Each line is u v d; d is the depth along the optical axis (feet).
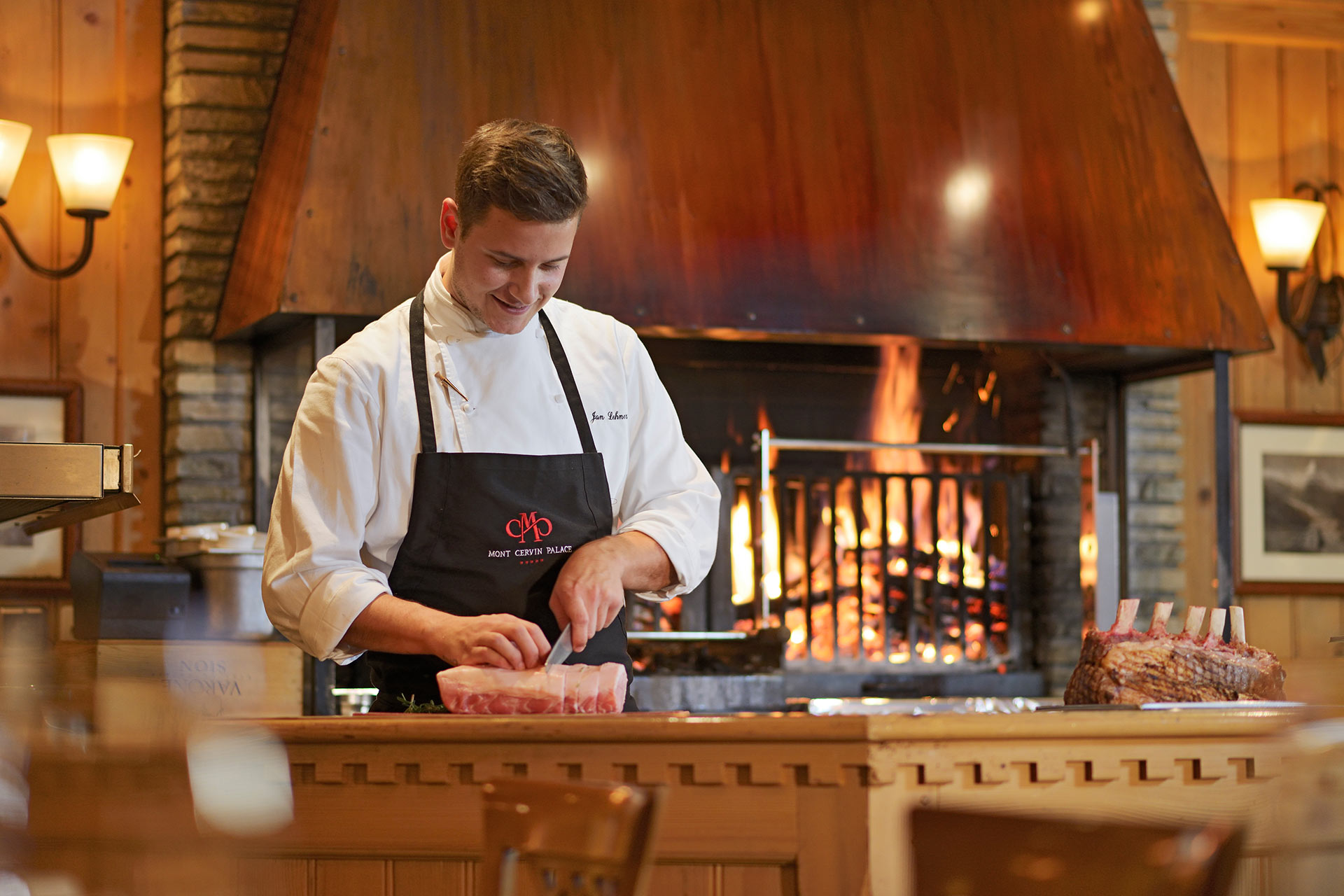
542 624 6.41
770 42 12.69
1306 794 5.01
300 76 12.32
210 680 10.77
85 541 13.02
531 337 6.64
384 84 11.59
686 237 11.91
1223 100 16.17
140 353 13.28
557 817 3.82
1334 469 16.02
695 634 12.17
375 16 11.72
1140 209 13.24
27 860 4.38
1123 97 13.55
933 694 13.65
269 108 13.25
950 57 13.14
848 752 4.71
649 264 11.75
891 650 13.70
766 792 4.77
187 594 10.85
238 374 13.06
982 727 4.77
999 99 13.14
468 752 4.92
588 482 6.61
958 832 3.35
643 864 3.59
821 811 4.73
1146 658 5.97
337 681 11.98
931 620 13.84
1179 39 16.07
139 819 4.46
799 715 4.77
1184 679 5.92
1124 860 3.15
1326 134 16.40
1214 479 15.72
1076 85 13.44
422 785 4.95
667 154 12.09
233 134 13.16
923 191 12.64
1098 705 5.73
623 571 6.29
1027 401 14.53
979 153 12.91
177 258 13.03
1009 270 12.66
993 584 14.14
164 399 13.29
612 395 6.82
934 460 14.25
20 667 9.39
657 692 11.63
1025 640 14.12
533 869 3.91
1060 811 4.88
